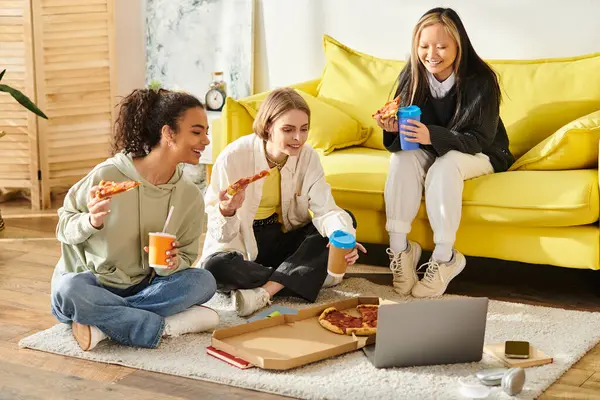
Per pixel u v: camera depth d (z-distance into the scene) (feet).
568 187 12.19
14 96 14.62
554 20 15.38
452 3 16.07
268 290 12.05
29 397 9.41
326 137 14.58
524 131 14.23
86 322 10.32
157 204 10.75
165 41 18.43
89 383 9.74
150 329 10.52
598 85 14.10
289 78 17.72
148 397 9.41
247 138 12.37
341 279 13.23
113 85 18.10
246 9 17.63
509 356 10.27
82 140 17.89
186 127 10.49
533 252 12.57
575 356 10.50
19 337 11.03
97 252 10.64
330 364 10.18
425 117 13.26
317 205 12.46
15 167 17.43
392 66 15.66
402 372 9.99
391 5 16.57
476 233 12.89
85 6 17.47
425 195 12.78
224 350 10.34
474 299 10.08
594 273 13.92
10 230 16.06
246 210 12.30
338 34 17.16
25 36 16.92
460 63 12.86
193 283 10.92
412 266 12.94
